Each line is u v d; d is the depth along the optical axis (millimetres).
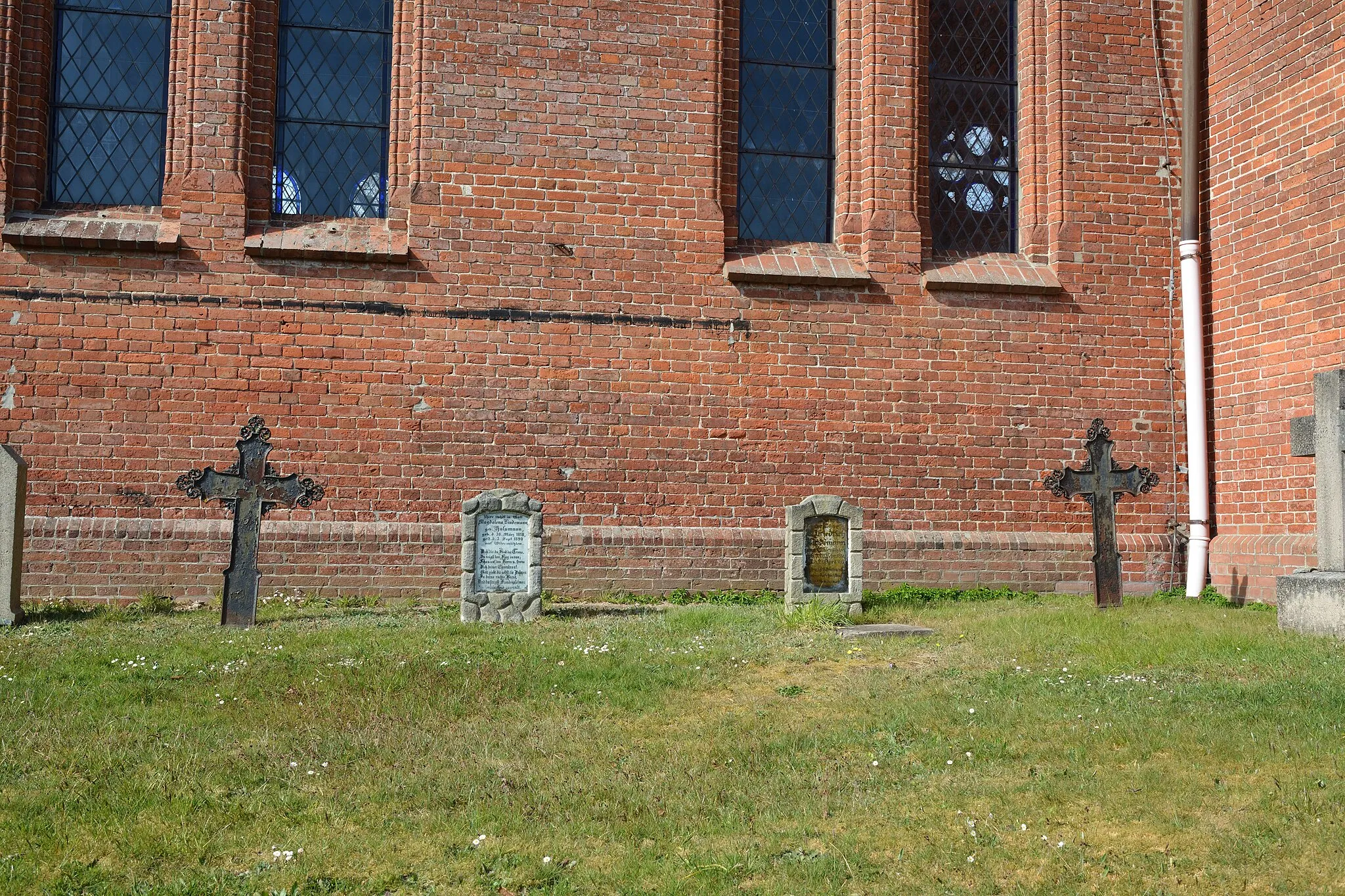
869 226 13289
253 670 7977
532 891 4375
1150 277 13734
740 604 12055
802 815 5125
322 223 12727
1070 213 13633
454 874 4516
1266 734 5996
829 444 13117
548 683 7719
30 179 12156
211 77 12375
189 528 11922
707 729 6633
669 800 5316
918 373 13297
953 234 13898
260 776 5711
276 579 12078
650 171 12984
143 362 12039
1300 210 12062
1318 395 9531
